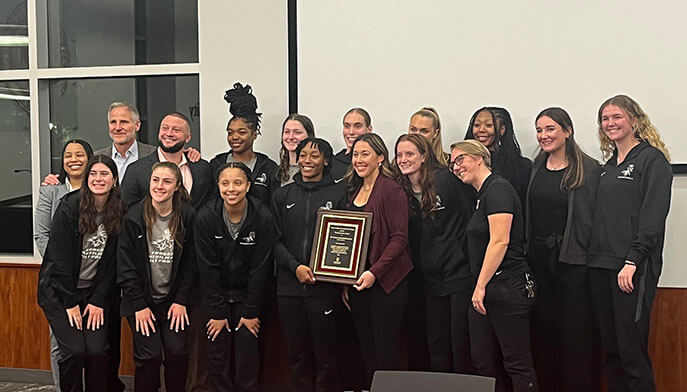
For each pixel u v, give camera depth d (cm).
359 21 473
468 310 398
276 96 490
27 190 537
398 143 405
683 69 428
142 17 523
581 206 395
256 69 493
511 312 375
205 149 504
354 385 449
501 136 425
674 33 429
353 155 408
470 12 457
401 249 399
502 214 372
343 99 477
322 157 416
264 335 461
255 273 421
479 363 387
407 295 411
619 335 383
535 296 382
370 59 472
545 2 446
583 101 443
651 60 432
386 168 412
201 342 446
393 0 467
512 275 376
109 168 412
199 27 502
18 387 504
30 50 530
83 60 533
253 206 419
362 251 404
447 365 412
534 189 408
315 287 412
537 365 422
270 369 482
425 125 424
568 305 403
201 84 504
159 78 521
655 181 375
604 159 411
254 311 424
